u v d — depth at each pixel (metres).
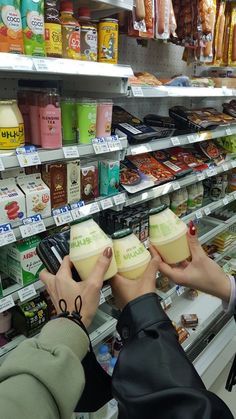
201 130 2.20
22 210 1.30
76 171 1.50
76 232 0.71
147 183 1.86
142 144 1.76
